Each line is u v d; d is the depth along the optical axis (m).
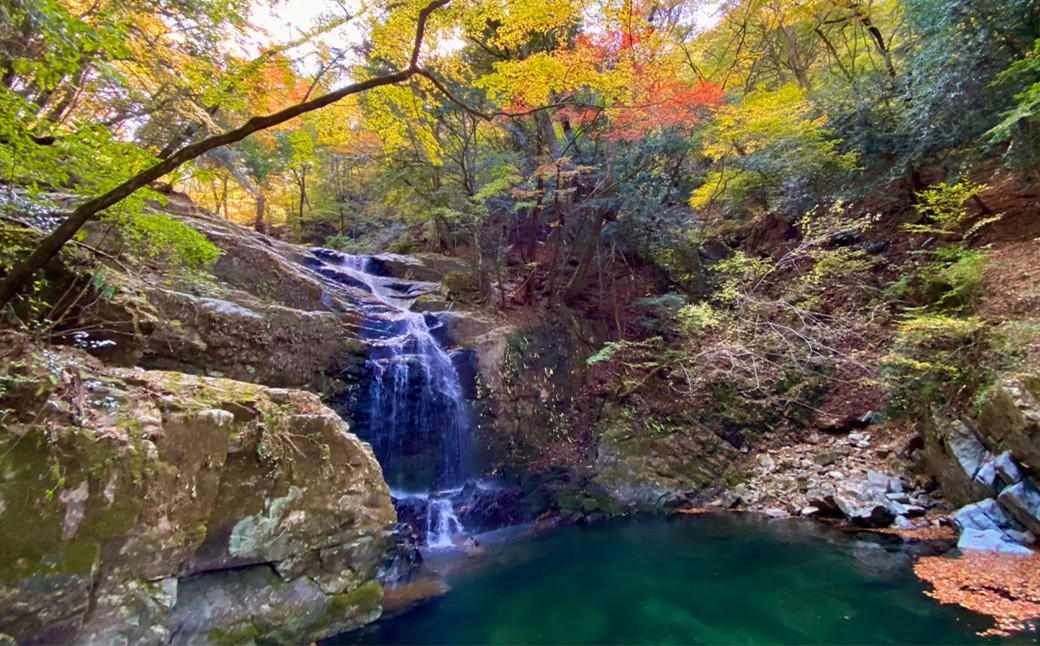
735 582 5.07
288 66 5.98
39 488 2.87
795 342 8.90
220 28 5.66
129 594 3.07
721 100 9.30
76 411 3.19
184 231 4.57
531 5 6.57
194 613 3.38
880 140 8.73
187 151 3.62
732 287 8.84
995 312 6.51
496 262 9.99
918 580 4.71
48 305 3.96
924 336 6.80
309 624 3.87
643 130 8.67
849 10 12.90
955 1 6.75
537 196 10.14
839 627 4.05
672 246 11.09
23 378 3.14
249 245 7.44
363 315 8.17
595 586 5.09
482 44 9.74
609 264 11.25
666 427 8.82
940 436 6.47
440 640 4.05
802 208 10.28
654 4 9.39
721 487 8.06
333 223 18.12
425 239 15.12
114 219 4.35
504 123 10.26
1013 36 6.55
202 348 5.56
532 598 4.83
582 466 8.14
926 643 3.66
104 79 5.00
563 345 9.52
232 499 3.71
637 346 10.34
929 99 7.54
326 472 4.30
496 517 7.04
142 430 3.32
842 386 8.88
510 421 8.12
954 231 8.23
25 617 2.69
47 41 3.27
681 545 6.19
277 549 3.87
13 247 4.01
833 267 8.77
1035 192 7.85
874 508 6.41
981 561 4.92
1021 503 5.15
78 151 3.54
